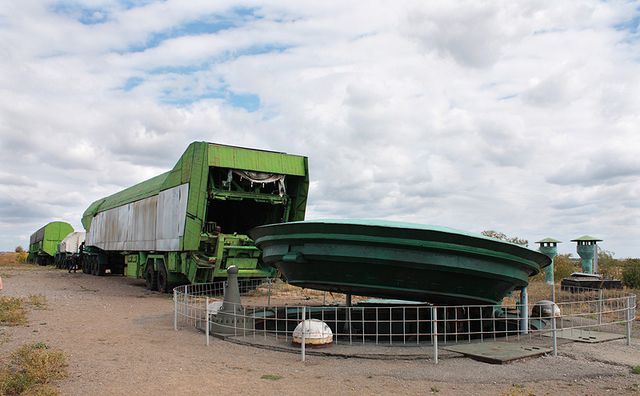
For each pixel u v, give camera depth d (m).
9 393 6.55
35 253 63.41
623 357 9.23
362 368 8.34
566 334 11.58
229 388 7.04
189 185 19.64
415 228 9.77
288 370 8.18
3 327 12.03
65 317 14.02
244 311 11.71
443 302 11.13
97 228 35.31
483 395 6.84
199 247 19.73
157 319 13.91
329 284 11.16
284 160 20.81
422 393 6.93
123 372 7.86
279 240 11.42
